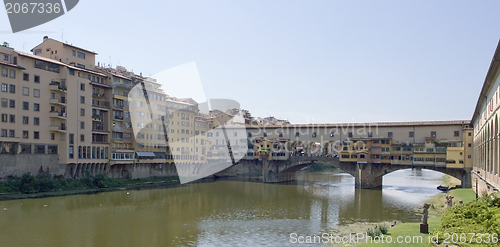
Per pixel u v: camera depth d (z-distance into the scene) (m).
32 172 65.62
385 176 126.44
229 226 46.72
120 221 48.44
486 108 49.97
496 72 39.38
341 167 94.25
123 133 84.19
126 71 94.56
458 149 80.50
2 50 62.91
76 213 52.22
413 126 88.75
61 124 71.06
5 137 61.56
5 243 37.56
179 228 45.34
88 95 76.06
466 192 69.50
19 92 64.50
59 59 75.69
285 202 67.31
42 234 41.16
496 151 41.50
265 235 42.28
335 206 63.16
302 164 101.25
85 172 75.31
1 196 58.56
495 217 26.88
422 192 81.44
